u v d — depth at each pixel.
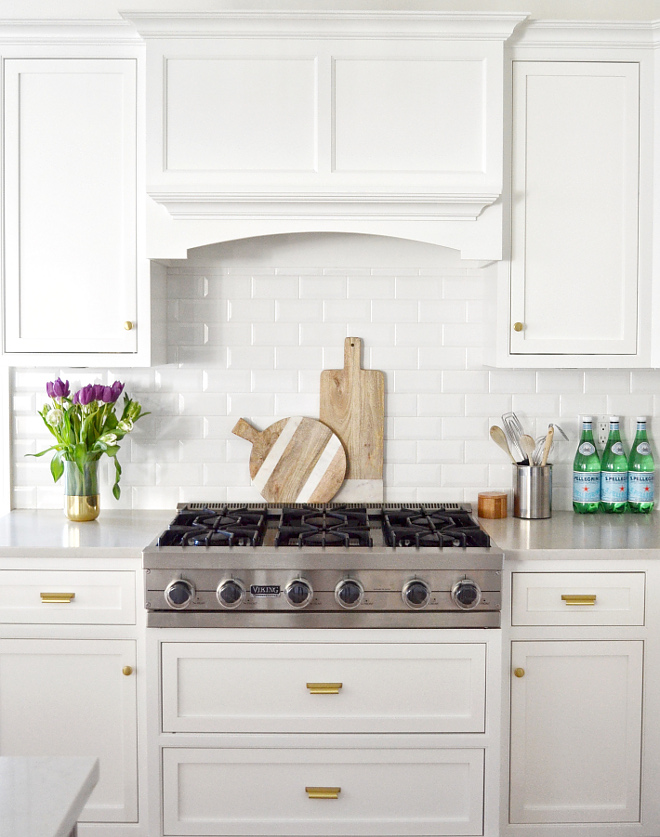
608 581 2.46
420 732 2.40
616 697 2.49
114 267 2.65
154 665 2.38
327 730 2.40
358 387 2.98
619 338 2.69
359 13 2.48
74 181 2.63
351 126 2.56
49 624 2.47
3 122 2.62
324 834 2.41
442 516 2.74
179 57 2.54
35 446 3.01
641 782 2.51
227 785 2.41
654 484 3.04
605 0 2.97
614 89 2.64
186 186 2.54
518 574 2.45
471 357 2.99
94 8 2.94
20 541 2.51
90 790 1.13
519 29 2.58
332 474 2.97
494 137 2.57
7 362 2.67
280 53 2.54
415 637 2.38
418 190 2.53
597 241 2.67
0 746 2.49
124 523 2.78
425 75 2.56
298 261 2.96
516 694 2.47
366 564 2.34
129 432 2.96
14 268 2.65
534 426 3.02
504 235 2.65
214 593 2.35
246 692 2.39
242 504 2.95
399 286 2.97
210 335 2.98
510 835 2.50
